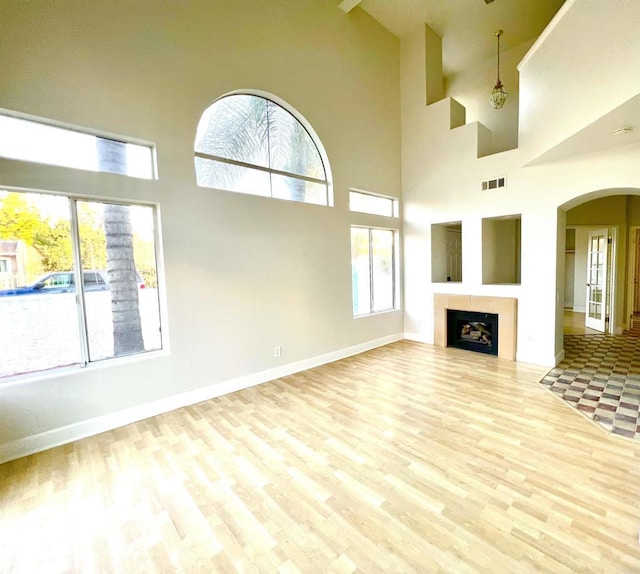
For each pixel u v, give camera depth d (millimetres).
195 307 3461
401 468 2287
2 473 2330
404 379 4082
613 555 1556
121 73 2904
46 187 2594
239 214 3785
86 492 2117
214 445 2646
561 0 4945
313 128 4535
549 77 3473
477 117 6723
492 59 6453
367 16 5266
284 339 4309
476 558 1562
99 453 2562
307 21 4391
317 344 4734
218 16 3514
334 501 1982
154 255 3273
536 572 1477
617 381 3822
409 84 5832
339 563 1563
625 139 3332
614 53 2518
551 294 4363
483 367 4469
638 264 8375
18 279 2627
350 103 5055
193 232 3412
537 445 2525
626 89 2424
